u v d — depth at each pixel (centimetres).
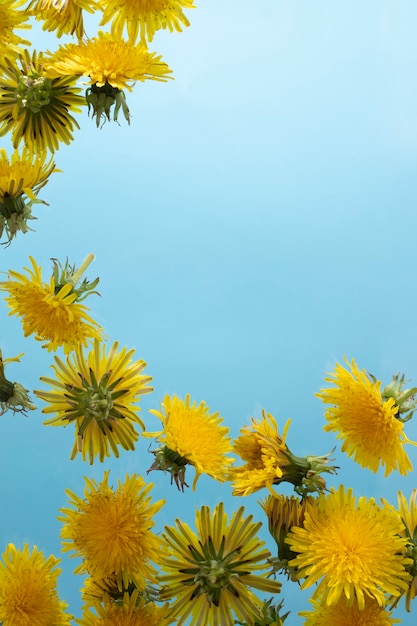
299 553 43
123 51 44
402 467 44
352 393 44
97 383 44
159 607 44
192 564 43
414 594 44
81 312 44
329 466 44
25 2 46
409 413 45
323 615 43
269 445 44
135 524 43
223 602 43
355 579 42
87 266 45
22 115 46
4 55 46
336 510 43
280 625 44
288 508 43
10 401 46
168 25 48
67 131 47
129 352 45
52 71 45
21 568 44
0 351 46
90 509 44
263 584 43
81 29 46
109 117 45
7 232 45
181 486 44
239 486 44
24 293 44
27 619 44
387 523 43
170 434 43
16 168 45
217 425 45
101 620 43
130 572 43
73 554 45
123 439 45
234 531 43
